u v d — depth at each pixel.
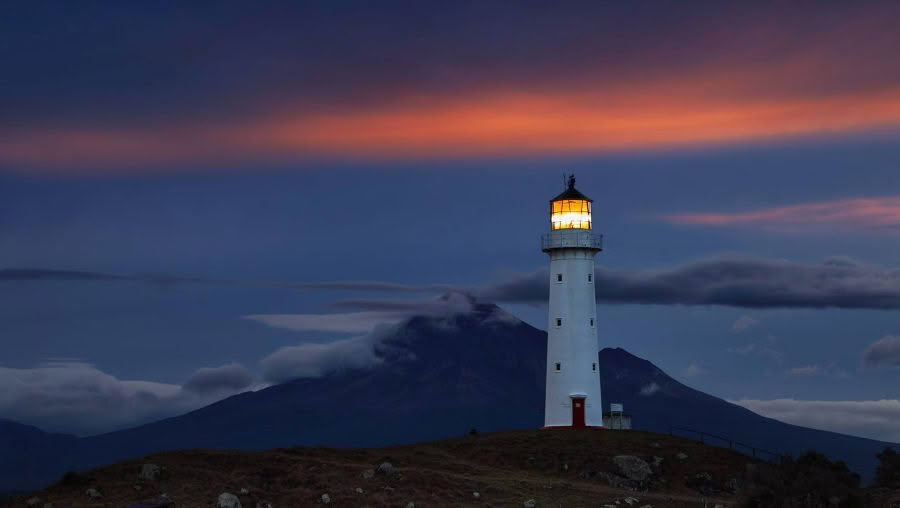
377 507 95.12
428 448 128.38
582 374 148.00
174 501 93.19
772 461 107.31
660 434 137.62
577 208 151.62
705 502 109.50
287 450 115.69
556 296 150.75
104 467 102.19
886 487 112.94
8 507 92.06
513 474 118.00
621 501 104.62
